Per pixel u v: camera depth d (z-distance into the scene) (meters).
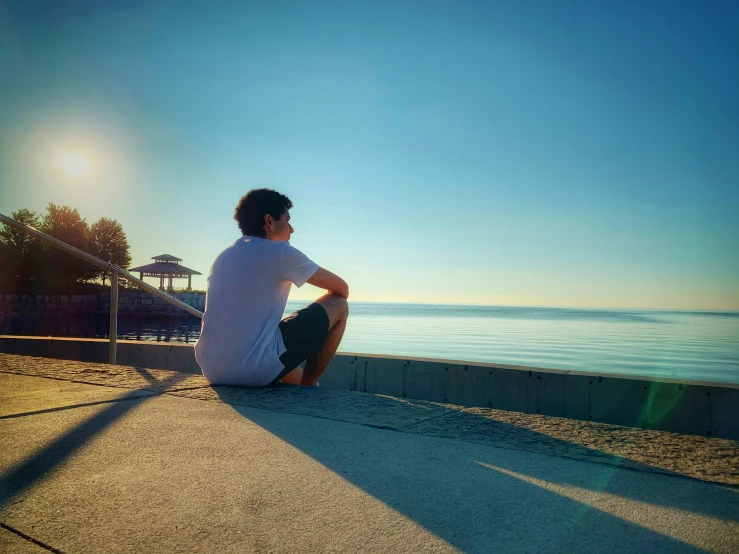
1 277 47.34
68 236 48.97
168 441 1.85
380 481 1.48
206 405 2.42
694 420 3.23
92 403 2.43
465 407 2.43
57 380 3.03
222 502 1.33
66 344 5.85
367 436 1.93
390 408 2.39
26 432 1.94
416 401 2.55
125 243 52.06
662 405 3.34
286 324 2.86
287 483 1.46
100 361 5.70
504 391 3.96
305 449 1.77
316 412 2.30
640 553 1.06
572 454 1.73
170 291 48.69
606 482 1.47
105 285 52.66
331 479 1.49
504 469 1.58
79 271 49.59
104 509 1.29
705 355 19.27
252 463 1.63
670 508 1.29
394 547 1.09
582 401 3.63
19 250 47.72
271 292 2.77
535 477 1.51
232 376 2.78
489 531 1.17
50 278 48.72
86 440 1.85
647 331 39.56
